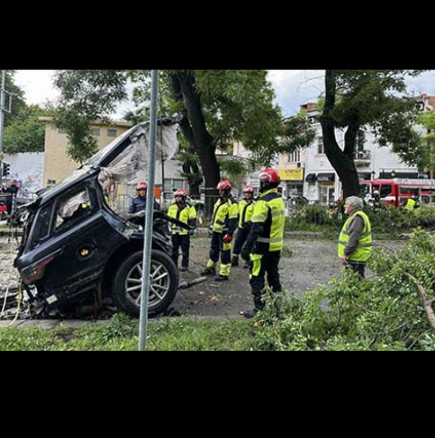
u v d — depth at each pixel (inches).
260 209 203.3
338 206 694.5
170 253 225.3
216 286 283.6
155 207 301.9
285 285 299.4
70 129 706.8
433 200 1278.3
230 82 390.3
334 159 738.2
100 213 204.7
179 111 668.1
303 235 626.5
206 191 667.4
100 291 204.1
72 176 221.9
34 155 1457.9
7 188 834.8
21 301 223.8
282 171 1694.1
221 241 315.9
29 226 205.9
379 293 139.6
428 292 132.7
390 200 1203.2
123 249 211.6
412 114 706.8
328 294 140.6
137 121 802.8
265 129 560.4
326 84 668.7
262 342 145.7
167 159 248.1
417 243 181.9
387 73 609.9
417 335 123.9
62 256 196.5
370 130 770.2
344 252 206.5
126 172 227.1
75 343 161.8
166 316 211.5
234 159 856.9
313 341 134.4
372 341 121.6
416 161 738.8
